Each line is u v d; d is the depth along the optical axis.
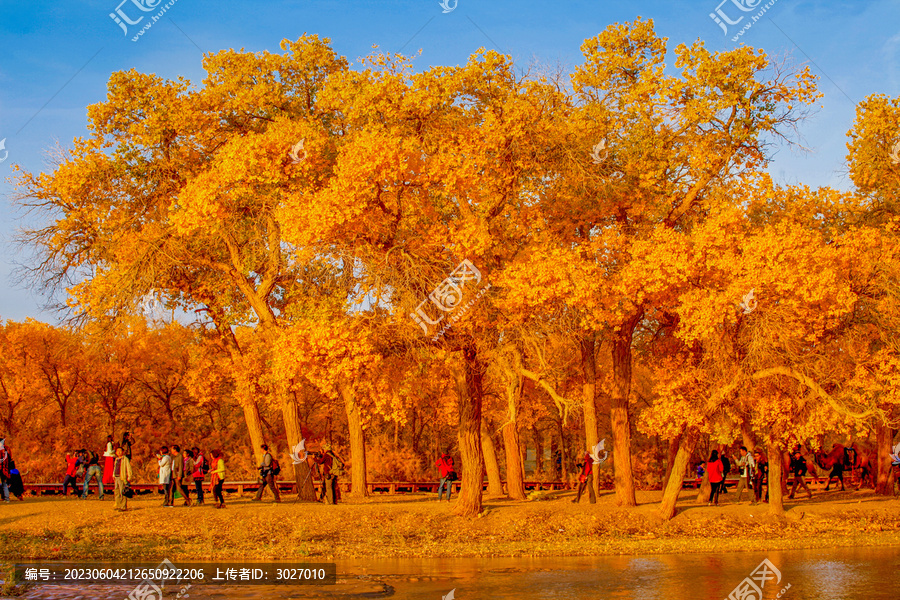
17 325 36.28
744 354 22.39
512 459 28.56
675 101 23.88
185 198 21.78
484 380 27.75
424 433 48.81
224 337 28.47
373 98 20.84
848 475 39.91
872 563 15.66
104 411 39.12
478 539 19.62
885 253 23.09
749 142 23.48
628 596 11.88
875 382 21.31
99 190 25.53
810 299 19.53
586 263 20.75
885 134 29.08
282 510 22.33
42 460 34.03
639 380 39.19
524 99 21.61
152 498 25.92
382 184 19.44
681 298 20.64
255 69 25.97
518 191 22.53
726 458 26.55
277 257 24.73
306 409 43.22
